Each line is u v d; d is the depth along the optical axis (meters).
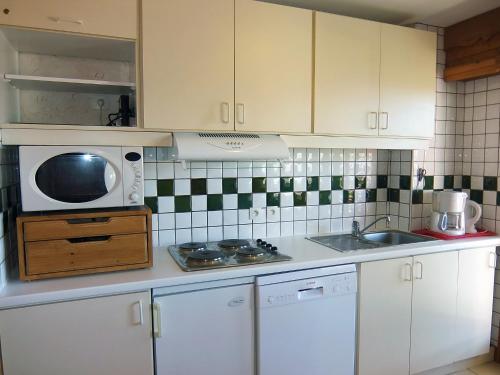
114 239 1.57
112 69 1.97
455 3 2.15
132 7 1.62
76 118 1.92
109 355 1.49
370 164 2.67
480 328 2.35
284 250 2.03
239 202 2.28
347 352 1.94
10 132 1.48
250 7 1.84
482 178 2.52
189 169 2.15
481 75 2.35
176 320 1.58
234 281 1.68
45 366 1.41
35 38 1.60
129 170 1.60
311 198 2.49
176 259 1.81
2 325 1.34
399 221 2.63
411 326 2.10
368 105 2.16
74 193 1.52
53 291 1.38
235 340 1.69
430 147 2.56
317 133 2.04
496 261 2.44
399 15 2.33
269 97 1.91
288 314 1.77
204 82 1.76
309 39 1.99
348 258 1.89
